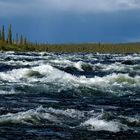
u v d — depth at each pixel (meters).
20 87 27.84
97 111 19.89
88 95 27.05
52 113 18.22
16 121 16.55
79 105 21.98
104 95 27.22
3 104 21.00
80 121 17.06
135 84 32.69
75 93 27.05
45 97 24.78
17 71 34.97
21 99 23.36
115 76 33.72
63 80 32.03
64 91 27.33
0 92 25.86
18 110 19.12
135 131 15.64
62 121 16.97
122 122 17.00
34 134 14.66
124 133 15.26
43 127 15.87
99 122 16.72
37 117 17.22
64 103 22.52
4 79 32.28
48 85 29.09
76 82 31.27
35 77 33.88
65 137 14.37
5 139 13.77
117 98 25.77
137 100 24.97
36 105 21.12
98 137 14.52
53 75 34.50
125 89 29.86
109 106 22.06
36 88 27.83
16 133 14.72
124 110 20.67
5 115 17.38
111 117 17.73
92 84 30.80
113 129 15.82
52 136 14.45
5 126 15.81
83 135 14.75
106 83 31.98
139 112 20.16
